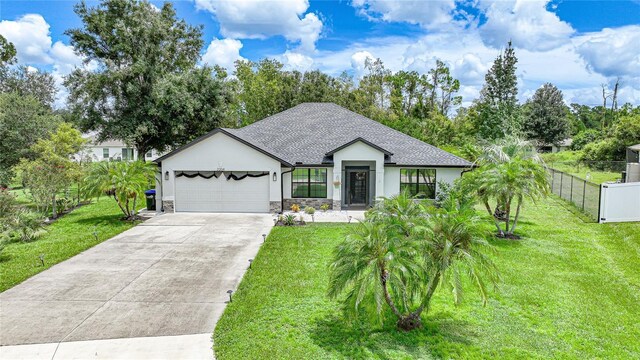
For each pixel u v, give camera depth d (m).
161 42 34.97
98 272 11.77
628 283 10.91
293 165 20.98
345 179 22.11
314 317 8.81
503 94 55.56
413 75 63.81
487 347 7.59
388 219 8.30
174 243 15.00
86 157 24.84
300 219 18.58
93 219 19.58
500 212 18.45
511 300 9.74
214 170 20.86
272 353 7.35
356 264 7.28
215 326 8.42
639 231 15.70
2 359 7.21
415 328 8.25
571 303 9.59
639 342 7.83
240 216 20.03
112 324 8.51
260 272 11.69
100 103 33.19
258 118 51.69
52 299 9.81
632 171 28.55
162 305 9.47
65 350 7.51
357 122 26.16
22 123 26.23
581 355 7.36
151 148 36.69
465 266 7.29
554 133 66.06
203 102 33.69
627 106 78.44
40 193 19.70
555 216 19.52
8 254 13.59
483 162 17.59
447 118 61.38
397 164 20.94
